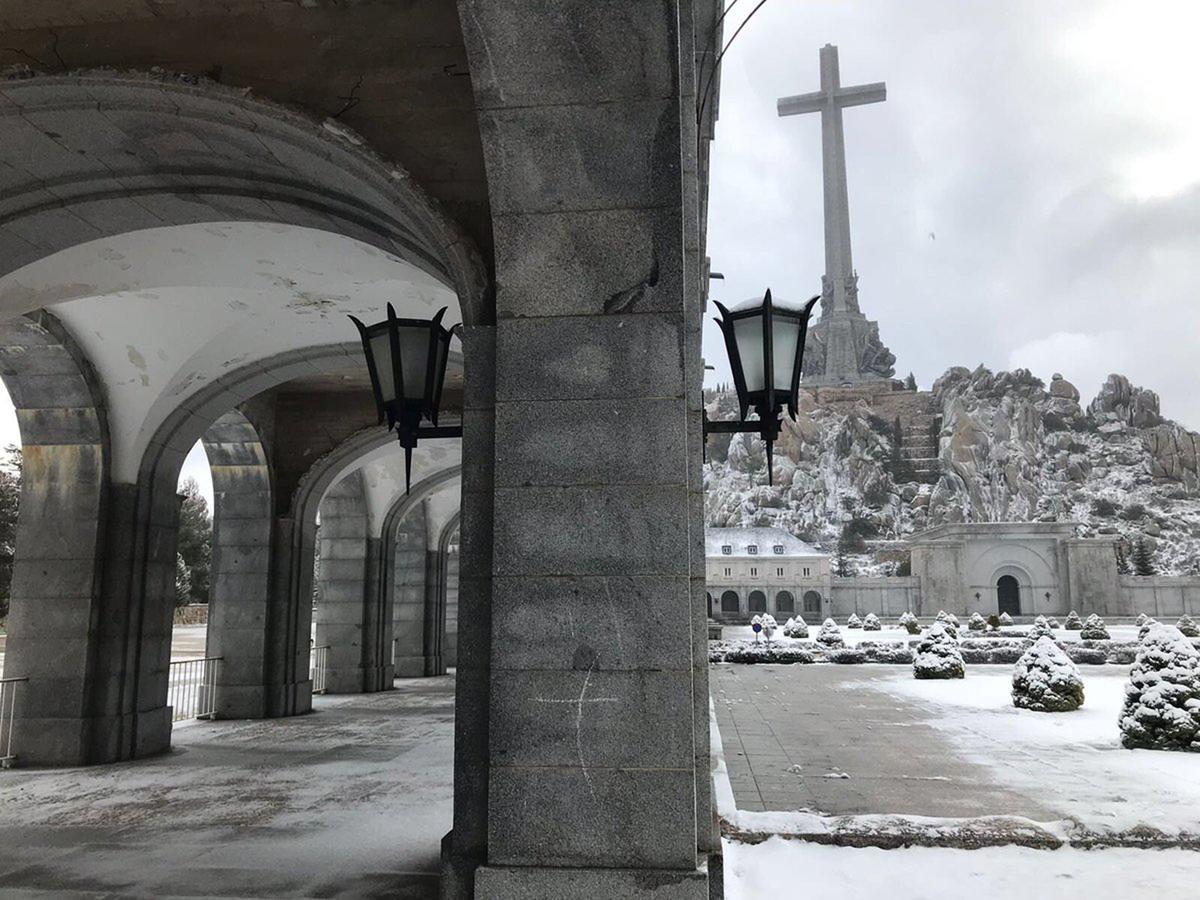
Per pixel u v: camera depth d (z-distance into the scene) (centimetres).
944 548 7231
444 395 1493
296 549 1546
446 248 508
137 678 1104
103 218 660
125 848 659
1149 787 848
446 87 530
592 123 456
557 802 423
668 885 409
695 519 503
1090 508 11294
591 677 432
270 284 962
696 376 525
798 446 12519
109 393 1095
